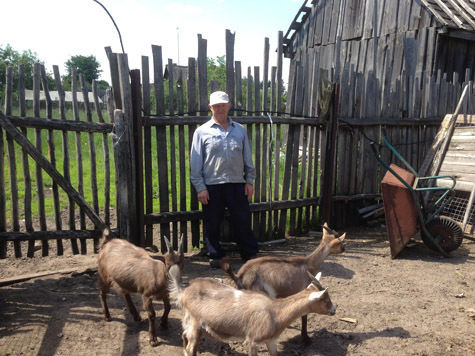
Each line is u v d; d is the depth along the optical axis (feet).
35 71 16.26
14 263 18.57
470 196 23.12
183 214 19.80
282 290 12.69
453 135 25.63
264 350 12.34
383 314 14.62
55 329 13.01
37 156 16.49
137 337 12.80
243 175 19.31
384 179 21.04
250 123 21.09
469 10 35.29
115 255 13.09
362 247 22.41
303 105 24.30
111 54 16.98
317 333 13.33
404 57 38.27
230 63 19.95
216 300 10.48
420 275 18.42
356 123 24.93
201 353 12.12
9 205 26.63
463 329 13.61
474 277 18.28
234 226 18.90
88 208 17.70
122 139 17.22
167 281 11.48
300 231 24.67
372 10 42.60
